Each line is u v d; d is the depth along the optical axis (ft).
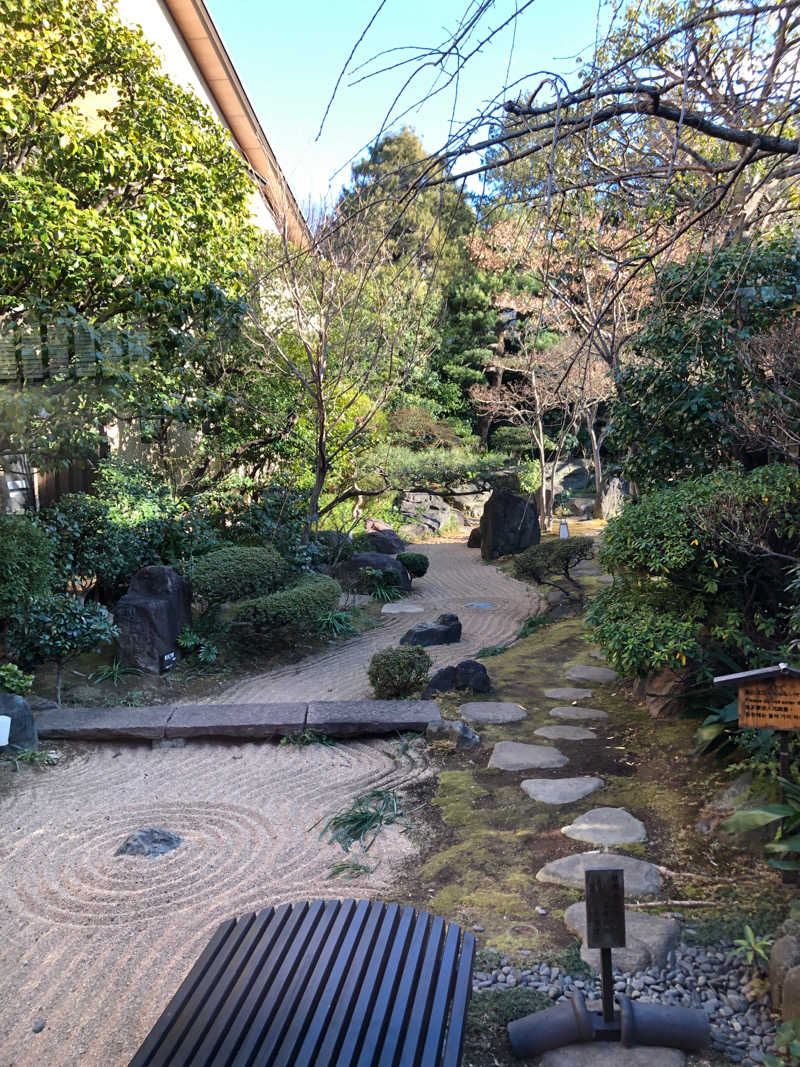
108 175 23.70
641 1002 9.04
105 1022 9.74
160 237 23.82
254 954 8.54
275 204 36.17
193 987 7.97
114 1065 8.98
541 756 17.94
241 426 38.47
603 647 17.72
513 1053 8.73
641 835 13.83
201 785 17.39
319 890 12.69
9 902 12.71
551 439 73.26
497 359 69.46
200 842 14.64
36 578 22.06
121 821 15.64
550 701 22.49
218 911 12.19
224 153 27.30
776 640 17.43
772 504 15.96
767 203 18.94
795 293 18.61
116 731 19.77
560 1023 8.79
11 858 14.20
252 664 27.76
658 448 20.79
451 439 55.36
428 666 22.81
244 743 19.90
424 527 69.26
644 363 22.47
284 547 36.86
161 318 23.32
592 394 55.77
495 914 11.64
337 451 38.68
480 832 14.46
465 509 79.77
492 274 68.49
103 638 23.25
